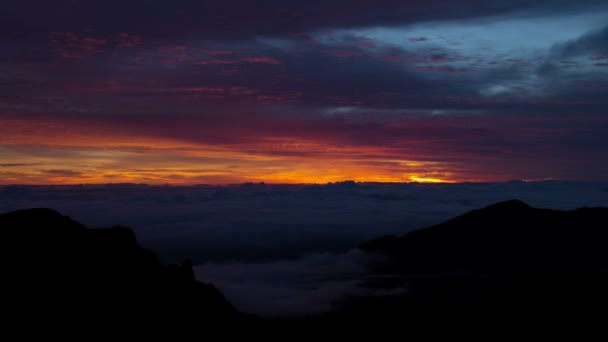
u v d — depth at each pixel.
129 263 65.38
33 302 49.66
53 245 60.97
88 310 52.03
